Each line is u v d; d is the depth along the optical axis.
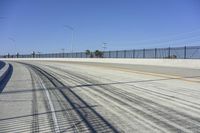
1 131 7.43
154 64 46.59
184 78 21.83
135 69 34.00
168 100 12.02
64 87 16.78
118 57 63.06
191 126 7.90
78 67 41.28
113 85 17.62
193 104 11.09
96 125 8.02
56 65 49.75
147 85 17.45
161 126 7.90
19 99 12.52
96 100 12.16
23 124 8.15
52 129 7.62
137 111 9.87
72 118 8.88
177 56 43.66
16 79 22.22
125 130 7.52
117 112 9.73
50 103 11.49
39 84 18.47
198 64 36.81
